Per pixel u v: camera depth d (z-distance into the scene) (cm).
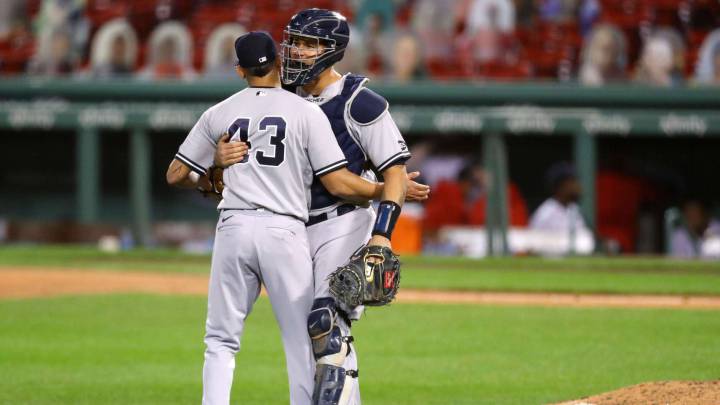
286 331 1842
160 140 8175
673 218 7244
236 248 1814
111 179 8344
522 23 7925
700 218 7244
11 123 7369
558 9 7962
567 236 6969
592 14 7881
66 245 7556
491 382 2719
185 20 8238
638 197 7694
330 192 1859
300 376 1847
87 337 3547
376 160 1866
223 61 7762
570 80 7594
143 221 7394
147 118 7281
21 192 8288
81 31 8056
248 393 2609
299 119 1823
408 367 2956
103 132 8250
